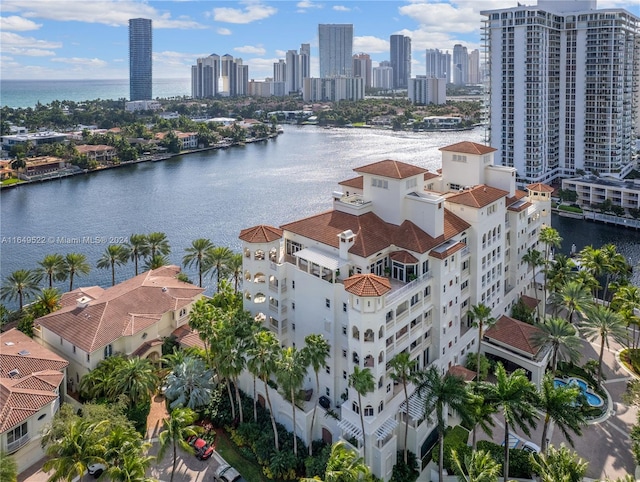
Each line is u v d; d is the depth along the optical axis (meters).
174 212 198.25
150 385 71.12
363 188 80.88
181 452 65.81
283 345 77.62
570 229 175.38
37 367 69.69
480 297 84.69
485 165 95.38
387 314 64.44
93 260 148.50
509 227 95.31
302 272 72.25
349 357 63.47
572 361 81.12
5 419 59.88
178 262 145.12
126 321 82.25
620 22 198.88
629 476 49.97
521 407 54.09
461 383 59.28
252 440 66.88
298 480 62.09
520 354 81.38
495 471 49.19
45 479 60.75
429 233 73.81
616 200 183.88
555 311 92.19
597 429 70.06
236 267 105.50
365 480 50.94
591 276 94.75
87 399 72.75
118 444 53.41
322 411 66.88
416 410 64.62
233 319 68.44
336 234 74.00
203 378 74.31
